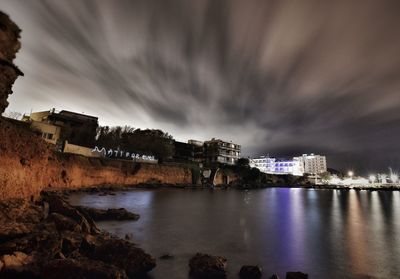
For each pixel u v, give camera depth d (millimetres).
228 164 121500
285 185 141875
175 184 81250
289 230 24031
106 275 9102
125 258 11594
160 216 28484
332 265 14594
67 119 76375
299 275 11719
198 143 134500
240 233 21859
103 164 64625
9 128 18594
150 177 77625
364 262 15242
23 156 20375
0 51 14266
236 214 33469
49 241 10773
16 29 15297
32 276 8969
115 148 80250
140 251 12102
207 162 120062
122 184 68000
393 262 15305
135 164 74875
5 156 17125
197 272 11875
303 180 171375
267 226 25828
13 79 15789
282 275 12789
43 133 59531
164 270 12406
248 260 14875
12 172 18094
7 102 16125
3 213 13664
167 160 94625
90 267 9289
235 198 57625
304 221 29766
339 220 31375
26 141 21375
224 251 16438
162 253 15266
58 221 14148
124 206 34719
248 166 126625
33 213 15391
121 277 9516
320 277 12844
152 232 20297
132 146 88000
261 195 71938
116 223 22422
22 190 19812
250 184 112000
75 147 64750
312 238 20922
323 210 41750
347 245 18984
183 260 14125
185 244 17531
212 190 81188
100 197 42281
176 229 22062
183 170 90812
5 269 8539
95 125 82000
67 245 11586
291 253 16562
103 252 11914
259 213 35469
